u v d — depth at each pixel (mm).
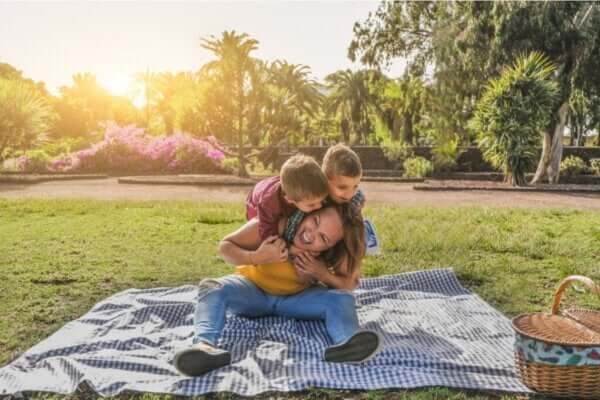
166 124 42125
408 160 26172
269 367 2879
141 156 26734
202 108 23219
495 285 4832
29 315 3893
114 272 5250
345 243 3420
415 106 33562
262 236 3422
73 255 6047
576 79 22266
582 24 21922
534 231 8023
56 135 70062
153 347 3180
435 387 2658
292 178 3131
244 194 15516
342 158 3256
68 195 14664
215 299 3203
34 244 6734
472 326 3562
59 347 3104
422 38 28625
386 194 16578
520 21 21766
